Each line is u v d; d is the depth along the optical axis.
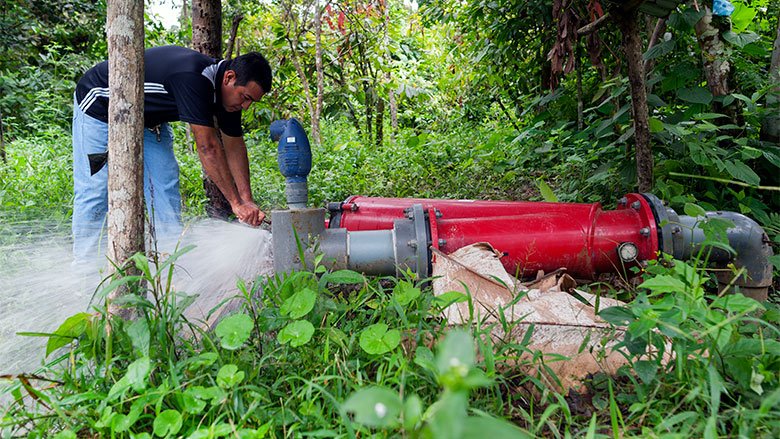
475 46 6.82
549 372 1.67
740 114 3.61
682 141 3.28
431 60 11.05
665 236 2.30
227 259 3.23
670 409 1.53
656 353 1.77
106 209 3.01
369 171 5.85
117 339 1.72
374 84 8.45
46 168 5.64
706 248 2.35
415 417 0.74
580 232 2.40
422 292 2.14
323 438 1.45
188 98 2.86
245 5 8.51
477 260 2.18
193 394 1.46
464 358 0.62
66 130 9.49
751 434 1.31
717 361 1.57
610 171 3.96
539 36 5.45
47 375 1.87
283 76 8.06
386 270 2.40
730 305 1.54
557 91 4.84
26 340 2.32
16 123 9.60
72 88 10.47
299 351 1.79
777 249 2.95
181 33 9.48
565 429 1.53
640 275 2.41
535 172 5.33
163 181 3.19
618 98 4.05
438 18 7.56
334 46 8.41
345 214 3.12
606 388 1.74
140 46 1.91
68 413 1.54
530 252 2.40
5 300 2.69
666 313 1.53
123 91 1.89
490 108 9.09
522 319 1.80
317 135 7.66
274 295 2.02
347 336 1.86
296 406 1.57
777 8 4.57
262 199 5.00
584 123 5.14
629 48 3.12
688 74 3.57
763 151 3.11
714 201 3.34
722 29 3.49
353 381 1.63
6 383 1.94
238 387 1.53
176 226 3.26
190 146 7.45
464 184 5.24
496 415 1.50
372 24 8.56
